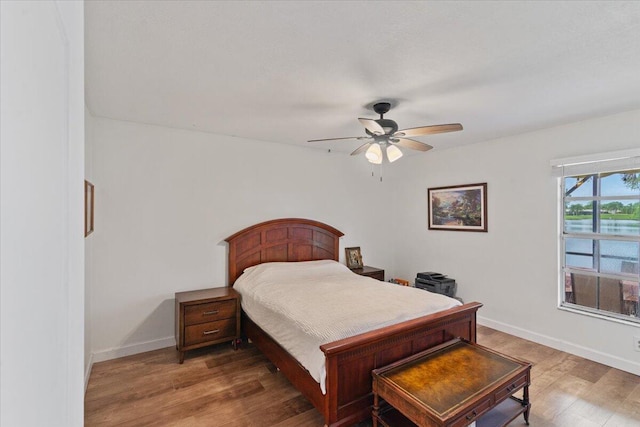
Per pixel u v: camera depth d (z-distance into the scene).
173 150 3.31
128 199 3.07
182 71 2.04
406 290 2.94
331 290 2.92
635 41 1.69
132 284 3.09
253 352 3.15
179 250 3.34
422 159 4.68
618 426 2.08
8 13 0.37
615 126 2.86
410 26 1.56
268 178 3.92
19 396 0.40
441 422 1.52
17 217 0.39
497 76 2.11
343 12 1.45
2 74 0.35
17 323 0.40
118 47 1.75
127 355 3.05
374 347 2.05
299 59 1.88
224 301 3.13
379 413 1.96
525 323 3.53
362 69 2.02
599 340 2.98
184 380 2.61
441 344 2.37
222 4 1.40
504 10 1.44
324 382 1.89
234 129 3.37
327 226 4.30
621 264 2.93
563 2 1.38
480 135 3.63
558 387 2.53
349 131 3.45
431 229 4.55
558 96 2.45
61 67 0.58
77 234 0.70
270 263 3.73
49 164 0.52
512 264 3.64
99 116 2.92
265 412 2.21
